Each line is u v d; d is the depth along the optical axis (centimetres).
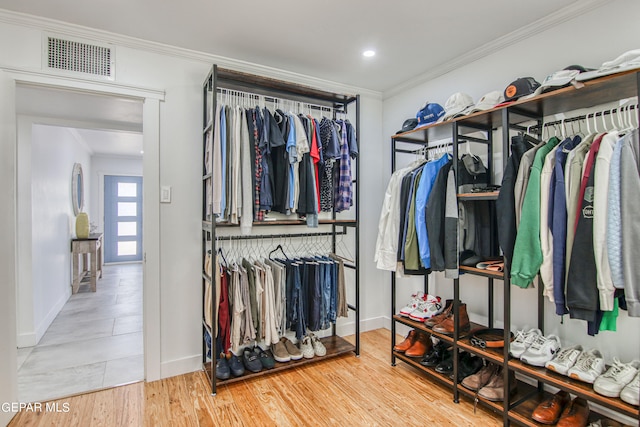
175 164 246
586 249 146
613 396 146
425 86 297
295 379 239
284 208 243
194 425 187
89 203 696
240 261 267
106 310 418
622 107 170
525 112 195
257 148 232
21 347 299
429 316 244
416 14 201
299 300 253
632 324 176
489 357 192
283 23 211
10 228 192
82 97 258
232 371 233
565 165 160
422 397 216
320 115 301
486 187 212
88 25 212
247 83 249
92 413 197
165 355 242
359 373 248
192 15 201
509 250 179
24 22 202
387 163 342
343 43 237
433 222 215
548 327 209
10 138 194
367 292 339
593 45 190
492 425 188
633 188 135
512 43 229
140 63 235
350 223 277
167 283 243
